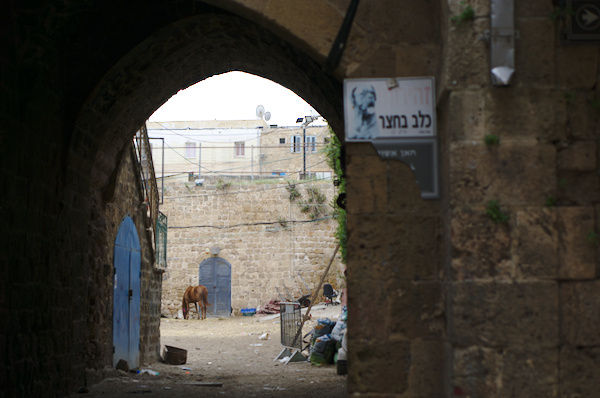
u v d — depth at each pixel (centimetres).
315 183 2698
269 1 448
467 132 402
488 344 388
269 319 2447
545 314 390
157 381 955
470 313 391
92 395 763
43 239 668
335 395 819
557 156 403
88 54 732
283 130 3934
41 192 663
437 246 424
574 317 391
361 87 437
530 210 397
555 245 395
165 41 762
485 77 404
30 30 593
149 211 1208
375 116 433
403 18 441
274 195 2703
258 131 3966
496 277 393
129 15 727
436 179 427
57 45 686
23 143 614
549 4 408
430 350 418
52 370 691
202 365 1306
